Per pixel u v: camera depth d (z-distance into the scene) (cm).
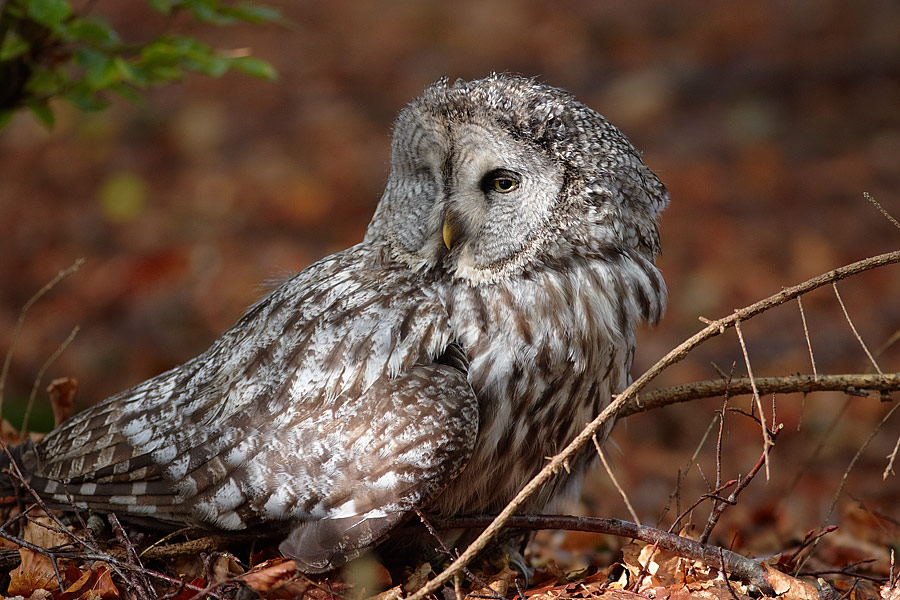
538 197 934
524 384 921
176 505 906
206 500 893
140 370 2328
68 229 2994
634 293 970
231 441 899
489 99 940
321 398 895
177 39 1115
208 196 3102
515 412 925
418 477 857
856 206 2911
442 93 965
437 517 931
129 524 955
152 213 3052
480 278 936
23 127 3453
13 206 3109
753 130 3259
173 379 983
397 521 855
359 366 898
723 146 3212
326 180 3138
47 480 960
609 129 965
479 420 914
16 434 1148
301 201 3044
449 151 947
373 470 859
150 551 891
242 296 2578
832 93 3409
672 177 3069
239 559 923
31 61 1116
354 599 867
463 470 894
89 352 2394
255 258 2780
